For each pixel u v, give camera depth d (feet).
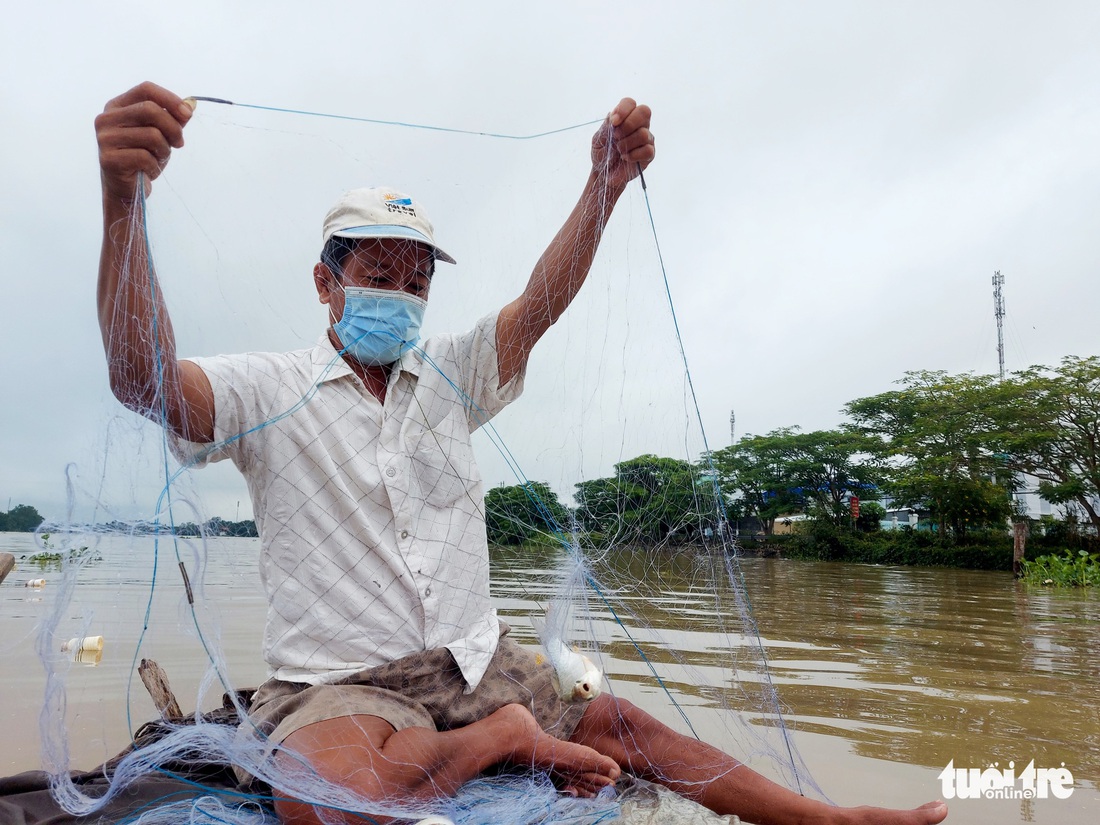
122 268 5.53
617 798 6.48
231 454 6.66
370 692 6.03
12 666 13.07
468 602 6.97
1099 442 82.28
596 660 10.11
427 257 7.29
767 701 11.84
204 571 6.20
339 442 6.64
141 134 5.35
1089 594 41.29
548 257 7.78
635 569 9.20
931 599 36.27
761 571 62.69
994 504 85.76
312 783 5.20
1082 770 9.53
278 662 6.40
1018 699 13.93
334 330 7.20
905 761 9.84
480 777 6.48
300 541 6.43
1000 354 134.51
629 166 7.70
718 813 6.67
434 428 7.14
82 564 5.88
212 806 6.12
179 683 11.03
